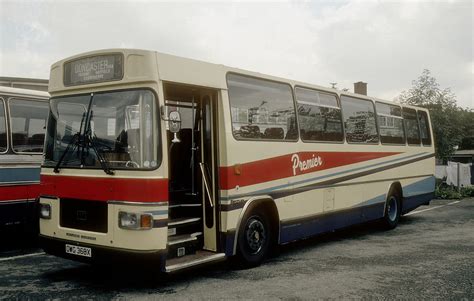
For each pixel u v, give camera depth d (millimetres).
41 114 9625
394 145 12648
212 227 7371
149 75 6340
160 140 6273
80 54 6957
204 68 7172
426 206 18750
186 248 7098
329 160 9938
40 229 7191
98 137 6672
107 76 6668
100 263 6422
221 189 7348
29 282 6898
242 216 7586
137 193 6156
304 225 9172
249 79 8039
